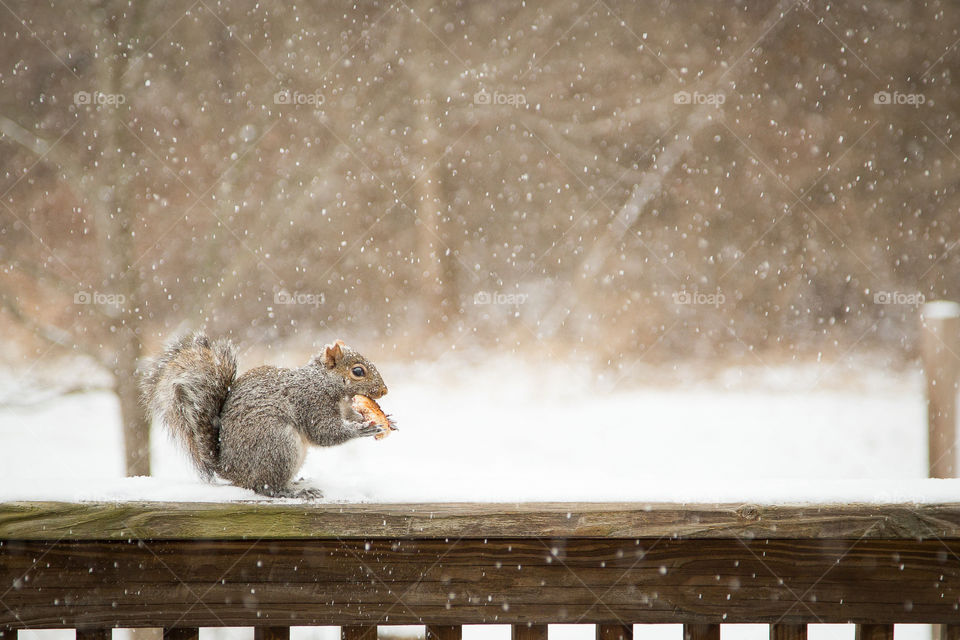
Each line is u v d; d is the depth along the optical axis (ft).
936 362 24.61
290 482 12.48
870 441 43.24
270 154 42.32
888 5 68.39
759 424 46.93
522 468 38.93
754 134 68.80
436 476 12.67
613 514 10.66
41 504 10.39
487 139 65.82
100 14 27.53
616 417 48.70
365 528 10.63
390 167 58.65
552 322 63.10
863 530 10.66
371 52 49.16
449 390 53.83
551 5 60.90
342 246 59.88
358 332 59.82
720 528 10.65
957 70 68.74
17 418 43.68
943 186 68.33
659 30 66.23
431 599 10.91
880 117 69.51
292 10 40.60
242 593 10.78
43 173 49.83
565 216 66.90
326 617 10.85
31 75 41.98
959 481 11.70
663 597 11.02
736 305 65.10
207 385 12.91
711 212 67.97
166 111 43.09
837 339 61.05
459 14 59.26
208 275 29.09
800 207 68.18
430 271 63.67
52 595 10.60
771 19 67.05
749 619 11.03
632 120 65.16
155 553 10.69
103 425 42.93
